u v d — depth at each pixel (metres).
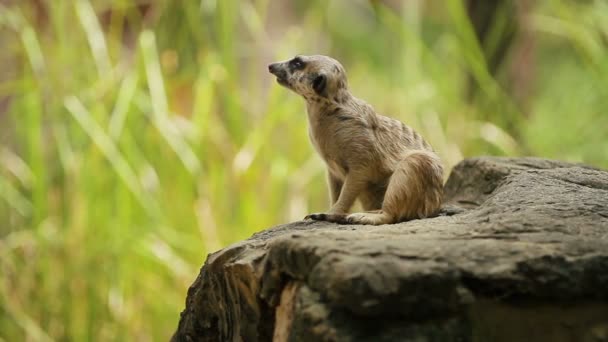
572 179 6.28
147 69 10.66
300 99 11.40
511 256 4.11
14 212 11.04
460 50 12.23
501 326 4.07
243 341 4.92
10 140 11.86
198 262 10.30
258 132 10.88
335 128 5.93
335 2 16.42
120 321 10.16
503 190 5.89
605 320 4.19
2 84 12.05
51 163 10.73
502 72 12.76
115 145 10.08
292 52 12.13
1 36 12.23
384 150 5.96
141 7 13.34
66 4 11.29
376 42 16.23
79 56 11.25
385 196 5.64
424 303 3.86
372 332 3.87
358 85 13.58
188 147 10.43
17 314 10.16
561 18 13.31
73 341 10.12
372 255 3.99
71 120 10.70
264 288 4.61
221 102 11.32
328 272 3.92
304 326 4.02
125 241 10.20
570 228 4.62
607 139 12.26
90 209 10.27
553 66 16.52
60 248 10.22
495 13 12.51
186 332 5.70
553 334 4.14
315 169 11.13
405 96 11.79
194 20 11.62
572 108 12.91
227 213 10.60
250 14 12.15
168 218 10.57
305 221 5.64
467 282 3.99
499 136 11.59
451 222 4.99
